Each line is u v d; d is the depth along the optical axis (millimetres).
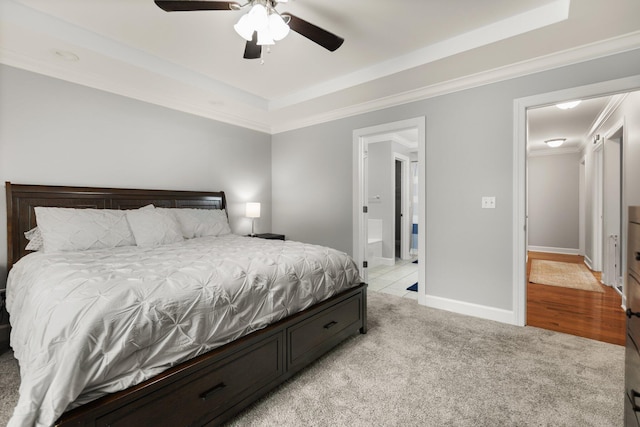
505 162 2701
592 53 2275
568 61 2379
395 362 2053
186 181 3641
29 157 2527
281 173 4613
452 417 1521
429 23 2232
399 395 1699
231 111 3887
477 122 2838
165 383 1227
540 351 2193
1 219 2416
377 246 5504
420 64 2594
